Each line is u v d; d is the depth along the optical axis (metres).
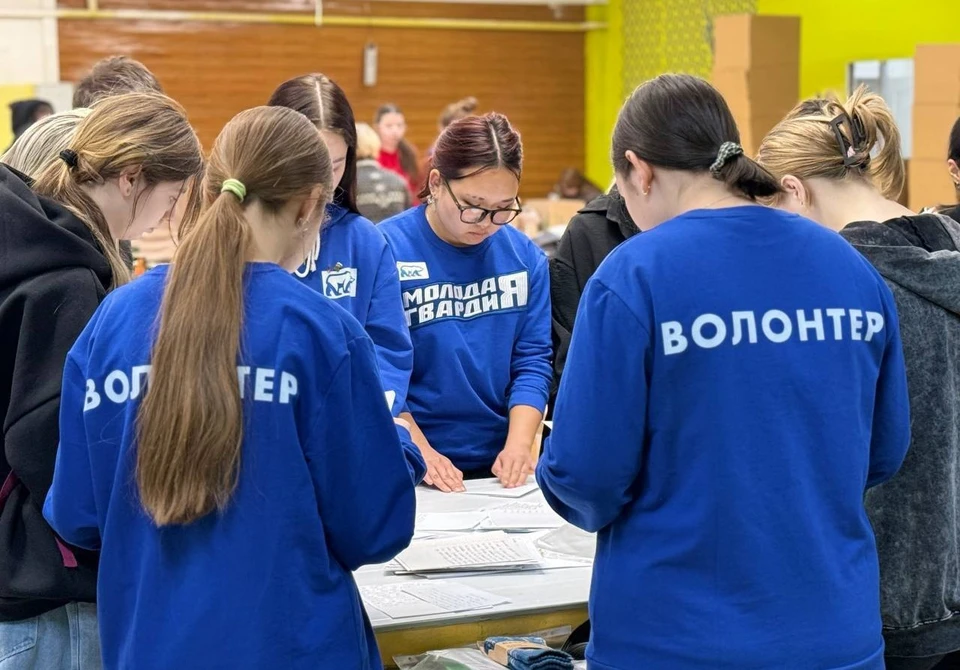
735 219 1.48
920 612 1.83
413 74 9.72
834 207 1.95
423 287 2.50
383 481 1.47
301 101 2.27
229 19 9.08
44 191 1.74
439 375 2.52
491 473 2.58
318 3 9.29
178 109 1.79
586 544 2.07
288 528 1.39
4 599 1.64
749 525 1.42
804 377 1.44
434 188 2.45
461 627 1.81
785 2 8.34
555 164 10.25
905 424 1.59
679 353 1.42
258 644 1.38
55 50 8.65
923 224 1.87
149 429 1.36
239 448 1.37
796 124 1.98
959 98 5.62
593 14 10.10
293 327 1.41
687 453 1.44
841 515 1.47
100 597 1.46
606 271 1.47
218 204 1.42
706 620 1.41
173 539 1.41
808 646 1.41
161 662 1.39
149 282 1.48
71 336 1.62
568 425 1.47
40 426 1.59
